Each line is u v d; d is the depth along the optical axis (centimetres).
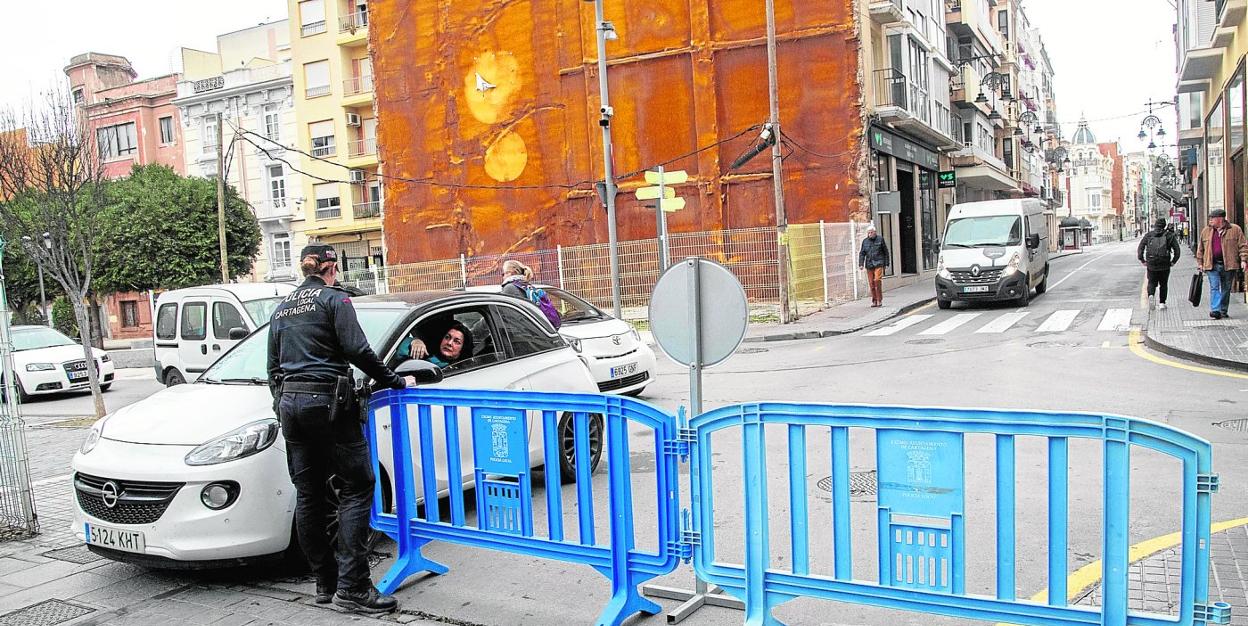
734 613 439
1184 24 2514
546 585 494
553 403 443
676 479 415
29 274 3684
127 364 2670
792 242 2100
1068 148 11469
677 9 2581
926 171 3444
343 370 463
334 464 467
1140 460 678
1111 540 321
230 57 5212
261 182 4700
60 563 572
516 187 2855
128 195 3525
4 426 640
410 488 506
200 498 484
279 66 4656
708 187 2547
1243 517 527
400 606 470
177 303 1384
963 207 2170
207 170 4847
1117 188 13688
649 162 2631
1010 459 336
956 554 348
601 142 2692
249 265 3778
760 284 2405
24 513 641
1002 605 341
